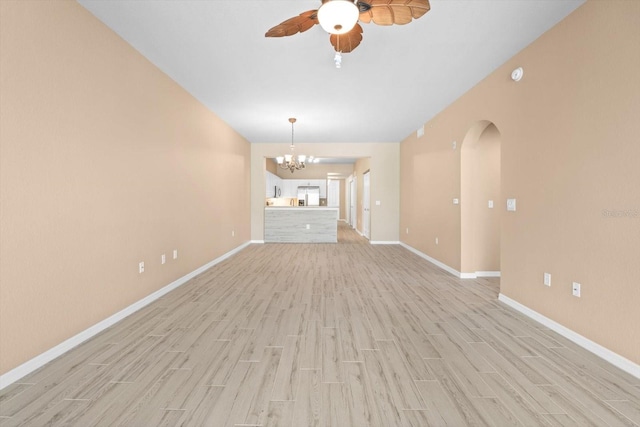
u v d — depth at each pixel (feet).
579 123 8.29
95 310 8.83
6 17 6.34
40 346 7.11
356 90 14.48
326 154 27.30
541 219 9.71
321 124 20.79
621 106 7.12
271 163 37.99
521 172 10.63
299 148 27.25
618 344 7.20
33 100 6.93
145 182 11.27
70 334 7.96
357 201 38.24
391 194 27.40
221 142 19.31
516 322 9.76
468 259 15.34
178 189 13.76
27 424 5.19
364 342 8.35
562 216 8.87
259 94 15.01
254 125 20.98
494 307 11.12
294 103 16.35
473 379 6.63
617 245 7.23
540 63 9.72
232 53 10.96
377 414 5.53
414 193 22.84
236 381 6.50
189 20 8.99
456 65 11.85
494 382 6.52
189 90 14.49
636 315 6.81
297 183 45.32
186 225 14.55
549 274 9.37
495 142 15.62
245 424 5.26
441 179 17.81
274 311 10.63
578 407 5.73
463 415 5.51
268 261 19.40
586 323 8.06
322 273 16.20
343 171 44.98
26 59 6.76
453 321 9.82
